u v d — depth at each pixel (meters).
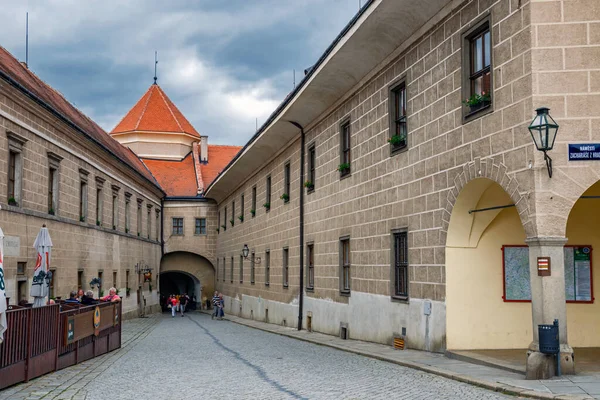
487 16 13.41
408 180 17.19
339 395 10.26
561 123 11.62
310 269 27.39
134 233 43.19
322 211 25.33
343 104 22.83
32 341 13.02
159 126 60.59
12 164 22.62
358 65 20.14
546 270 11.36
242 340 23.69
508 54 12.58
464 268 14.98
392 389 10.83
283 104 26.89
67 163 28.14
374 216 19.66
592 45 11.72
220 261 52.94
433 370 12.72
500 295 15.01
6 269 21.44
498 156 12.84
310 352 18.25
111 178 36.44
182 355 17.80
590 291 14.91
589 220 15.03
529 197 11.76
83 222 30.41
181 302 51.19
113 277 37.09
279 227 32.81
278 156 33.28
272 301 34.12
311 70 22.34
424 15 15.95
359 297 20.94
